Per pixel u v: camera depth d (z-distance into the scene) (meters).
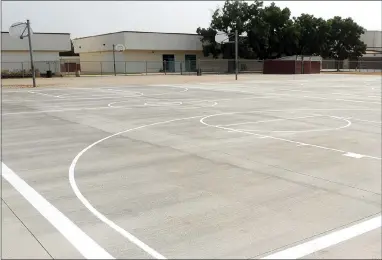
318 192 5.66
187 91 24.83
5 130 10.78
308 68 56.78
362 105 16.80
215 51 63.19
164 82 35.53
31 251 3.91
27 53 51.19
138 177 6.38
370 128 10.98
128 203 5.23
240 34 60.78
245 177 6.37
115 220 4.67
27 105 17.06
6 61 49.62
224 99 19.45
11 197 5.49
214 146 8.63
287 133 10.19
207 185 5.96
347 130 10.64
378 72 61.16
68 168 6.95
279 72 55.88
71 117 13.27
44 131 10.62
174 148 8.45
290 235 4.28
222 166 7.03
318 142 9.05
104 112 14.54
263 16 61.59
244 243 4.09
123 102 18.16
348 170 6.76
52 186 5.95
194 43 63.59
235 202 5.25
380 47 74.50
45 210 5.00
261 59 64.12
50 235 4.27
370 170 6.77
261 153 7.98
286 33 62.09
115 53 60.56
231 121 12.22
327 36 65.69
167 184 6.02
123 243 4.08
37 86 30.30
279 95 21.78
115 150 8.30
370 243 4.11
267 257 3.81
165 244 4.06
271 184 6.01
